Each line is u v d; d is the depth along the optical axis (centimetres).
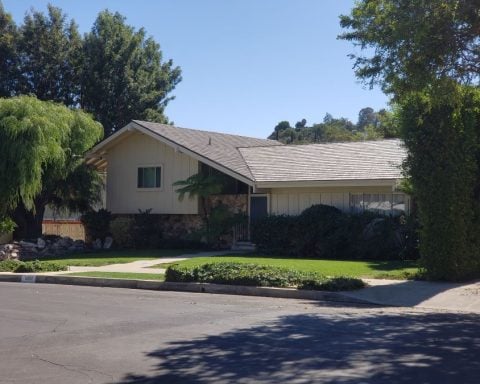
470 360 780
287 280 1477
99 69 3906
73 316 1113
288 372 721
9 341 892
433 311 1200
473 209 1599
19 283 1770
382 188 2280
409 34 1201
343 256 2177
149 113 4044
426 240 1562
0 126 2508
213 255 2341
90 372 721
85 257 2394
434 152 1527
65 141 2784
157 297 1406
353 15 1323
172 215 2881
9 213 2756
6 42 3759
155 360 779
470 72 1280
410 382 679
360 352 824
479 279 1584
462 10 1183
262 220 2388
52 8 3919
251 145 3250
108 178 3042
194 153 2666
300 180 2372
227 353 817
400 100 1412
